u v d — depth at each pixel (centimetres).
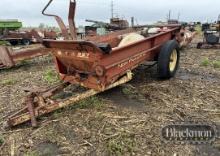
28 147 427
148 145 418
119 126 469
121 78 580
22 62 985
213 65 892
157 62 693
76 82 561
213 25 1630
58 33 1916
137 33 798
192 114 514
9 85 717
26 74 830
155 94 609
